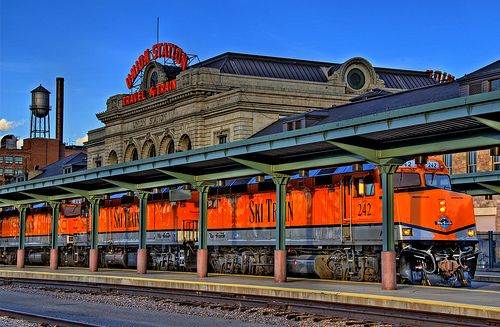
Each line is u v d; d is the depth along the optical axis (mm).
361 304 21984
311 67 71562
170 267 40312
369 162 25078
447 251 27734
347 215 29484
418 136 23062
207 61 72812
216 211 37375
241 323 20391
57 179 38031
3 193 42938
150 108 73812
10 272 40625
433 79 77125
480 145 21500
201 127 66688
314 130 24078
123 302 26578
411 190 27750
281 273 28812
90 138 87938
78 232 48031
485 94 18859
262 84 67000
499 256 47500
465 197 28469
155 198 41750
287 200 32750
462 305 19141
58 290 31953
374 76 69688
